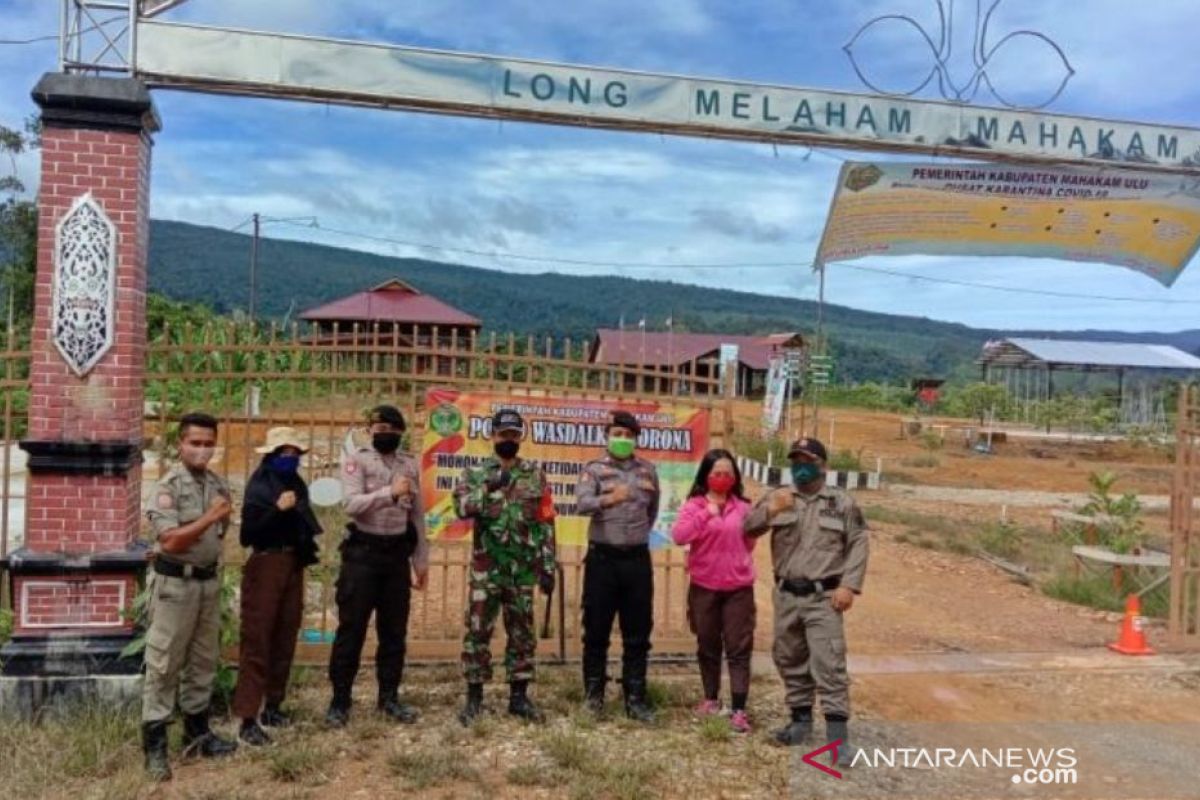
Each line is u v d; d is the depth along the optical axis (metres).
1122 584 11.83
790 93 7.92
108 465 6.50
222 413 7.62
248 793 5.21
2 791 5.14
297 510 6.07
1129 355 50.12
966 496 22.11
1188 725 7.04
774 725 6.58
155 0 6.79
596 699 6.58
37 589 6.39
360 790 5.33
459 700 6.84
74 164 6.47
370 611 6.33
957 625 10.03
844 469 24.53
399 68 7.22
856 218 9.06
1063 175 8.88
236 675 6.56
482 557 6.40
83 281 6.49
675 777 5.62
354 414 7.38
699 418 7.93
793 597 6.12
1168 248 9.68
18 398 14.06
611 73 7.57
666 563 8.14
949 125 8.28
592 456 7.77
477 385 7.67
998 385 53.44
